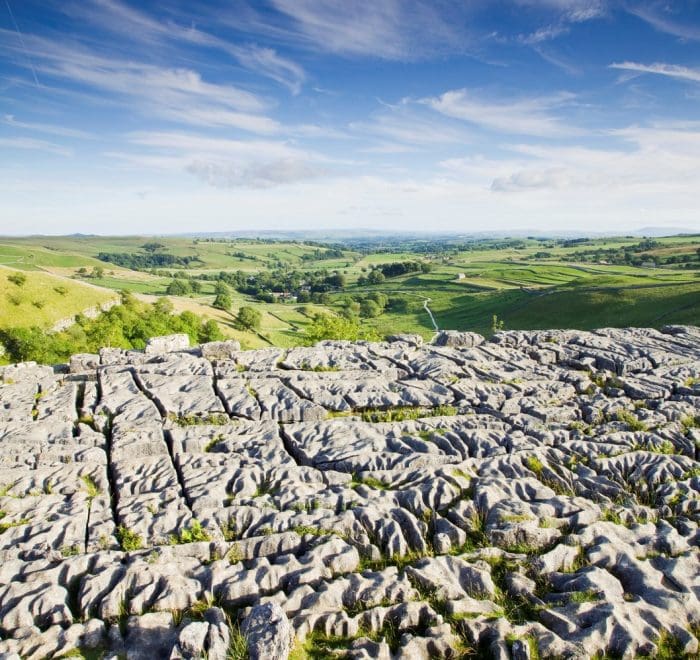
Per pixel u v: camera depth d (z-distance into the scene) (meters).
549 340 27.03
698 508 12.73
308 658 8.52
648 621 9.17
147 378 20.03
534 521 11.77
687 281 120.81
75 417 16.92
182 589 9.52
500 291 159.50
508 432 16.66
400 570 10.53
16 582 9.60
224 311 141.50
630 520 12.28
